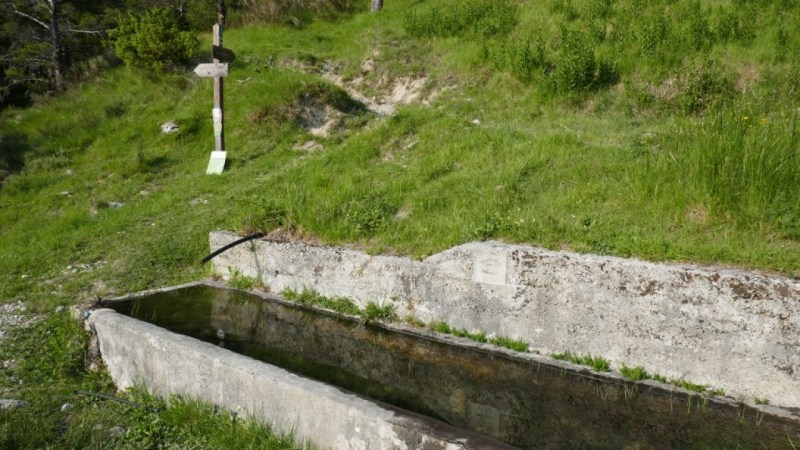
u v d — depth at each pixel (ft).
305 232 18.89
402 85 38.14
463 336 14.83
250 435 11.11
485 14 41.75
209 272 20.67
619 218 15.14
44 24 49.83
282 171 27.66
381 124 27.37
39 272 22.24
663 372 12.22
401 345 14.93
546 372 13.01
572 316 13.24
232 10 56.80
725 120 17.15
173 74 42.42
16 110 43.88
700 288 11.71
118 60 48.26
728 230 13.61
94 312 15.61
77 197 30.17
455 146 23.16
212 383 12.30
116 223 25.66
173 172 32.14
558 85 30.19
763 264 11.98
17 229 27.14
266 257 18.78
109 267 21.74
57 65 48.78
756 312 11.20
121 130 37.52
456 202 18.51
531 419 11.46
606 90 29.66
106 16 51.49
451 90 34.88
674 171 16.05
